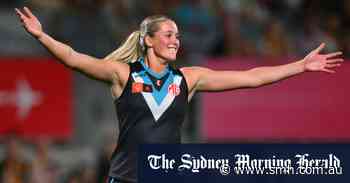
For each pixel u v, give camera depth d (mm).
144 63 13391
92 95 29859
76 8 31859
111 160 13336
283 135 27516
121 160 13109
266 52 34062
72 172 28875
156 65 13273
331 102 27516
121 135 13094
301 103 27531
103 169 27734
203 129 27500
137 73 13094
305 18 35812
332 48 35125
